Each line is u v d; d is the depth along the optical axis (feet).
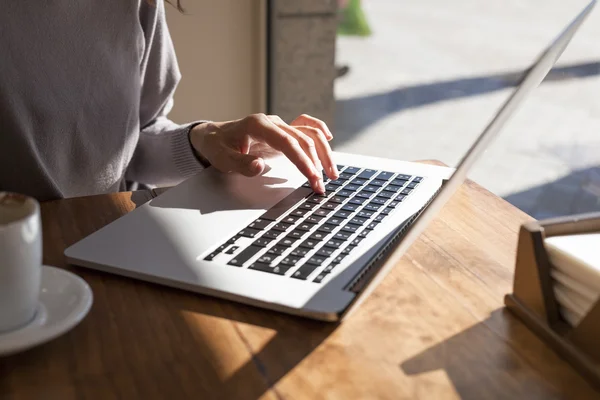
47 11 3.49
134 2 3.79
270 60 7.90
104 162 3.90
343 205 2.69
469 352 1.86
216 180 2.91
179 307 2.04
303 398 1.67
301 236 2.39
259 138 3.04
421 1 15.55
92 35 3.67
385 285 2.20
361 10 13.93
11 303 1.73
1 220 1.80
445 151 9.92
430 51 13.55
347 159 3.25
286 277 2.11
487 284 2.23
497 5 15.69
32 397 1.64
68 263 2.26
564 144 9.72
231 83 7.64
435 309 2.07
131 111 3.93
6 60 3.39
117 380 1.71
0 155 3.46
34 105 3.51
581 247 1.91
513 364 1.82
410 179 3.01
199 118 7.59
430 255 2.41
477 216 2.77
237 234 2.39
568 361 1.82
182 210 2.59
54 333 1.75
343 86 11.64
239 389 1.69
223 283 2.08
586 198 8.50
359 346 1.88
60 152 3.70
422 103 11.46
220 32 7.36
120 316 1.98
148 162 4.03
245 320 1.98
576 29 2.26
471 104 11.48
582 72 11.24
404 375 1.76
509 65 12.78
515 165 9.28
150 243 2.32
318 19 8.35
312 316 1.96
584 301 1.83
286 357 1.82
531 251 1.95
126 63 3.86
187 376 1.74
